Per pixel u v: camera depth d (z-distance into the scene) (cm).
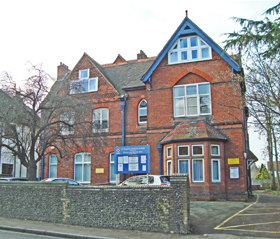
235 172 1712
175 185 1096
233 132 1762
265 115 1087
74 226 1220
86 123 1684
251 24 994
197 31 1909
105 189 1213
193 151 1739
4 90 1516
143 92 2142
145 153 1307
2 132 1485
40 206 1348
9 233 1144
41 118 1565
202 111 1864
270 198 1923
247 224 1120
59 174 2280
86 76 2344
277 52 981
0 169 3192
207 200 1656
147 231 1107
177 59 1959
